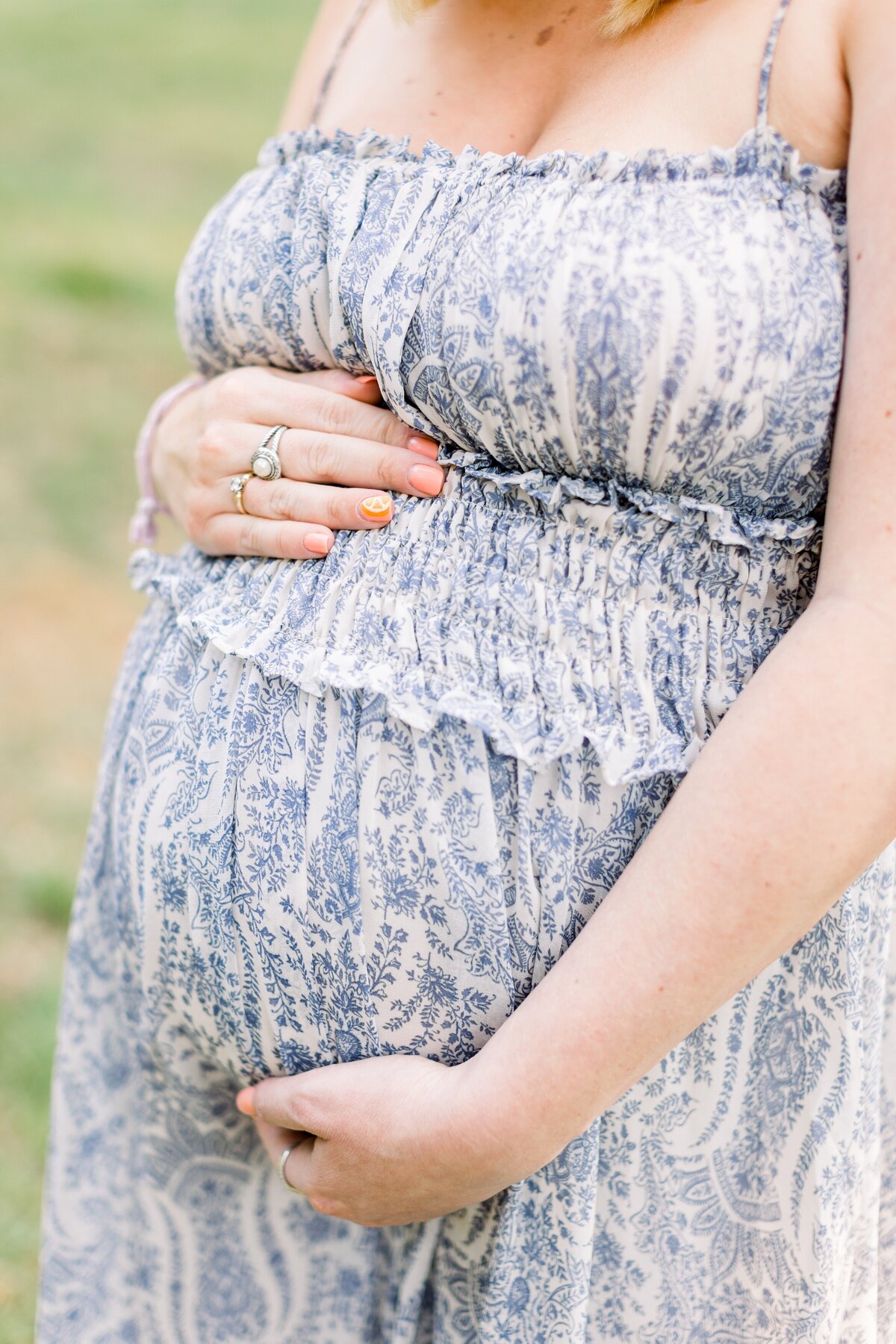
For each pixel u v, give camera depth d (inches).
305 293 48.5
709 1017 42.1
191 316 53.7
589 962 39.3
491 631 44.3
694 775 38.9
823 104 40.6
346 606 46.3
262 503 49.4
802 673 37.4
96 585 170.9
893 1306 50.6
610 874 43.4
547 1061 39.3
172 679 50.7
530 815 43.2
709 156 41.6
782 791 37.1
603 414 41.6
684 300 40.2
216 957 47.9
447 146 48.6
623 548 44.1
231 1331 55.7
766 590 43.9
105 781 56.4
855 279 38.6
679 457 42.0
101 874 57.0
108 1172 57.6
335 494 47.4
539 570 44.6
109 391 218.2
